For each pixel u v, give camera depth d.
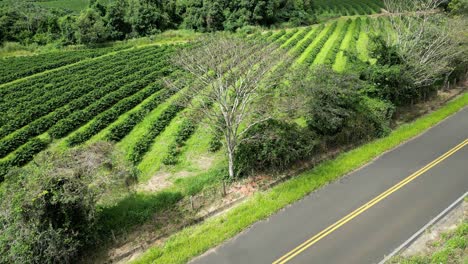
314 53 54.47
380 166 28.58
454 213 23.00
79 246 20.14
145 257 20.42
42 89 46.97
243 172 27.27
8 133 36.16
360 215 23.19
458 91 43.19
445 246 20.11
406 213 23.20
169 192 26.20
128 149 32.59
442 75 42.91
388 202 24.33
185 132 34.09
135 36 74.56
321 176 26.98
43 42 71.69
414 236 21.28
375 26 67.00
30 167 21.25
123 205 24.64
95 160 21.92
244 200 25.20
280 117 28.33
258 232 22.14
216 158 30.70
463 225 21.08
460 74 44.56
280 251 20.62
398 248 20.44
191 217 23.75
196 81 33.84
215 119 28.84
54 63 57.62
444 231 21.50
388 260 19.58
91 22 70.62
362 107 32.47
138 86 45.31
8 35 70.88
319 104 28.98
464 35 40.47
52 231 18.62
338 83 30.00
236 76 26.55
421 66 35.31
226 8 77.69
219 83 25.94
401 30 43.66
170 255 20.53
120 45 69.81
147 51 62.53
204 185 26.62
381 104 33.47
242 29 74.25
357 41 61.78
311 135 29.34
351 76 31.08
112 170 23.64
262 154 26.78
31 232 18.20
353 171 28.11
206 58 28.50
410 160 29.22
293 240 21.36
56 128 35.72
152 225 23.20
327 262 19.73
